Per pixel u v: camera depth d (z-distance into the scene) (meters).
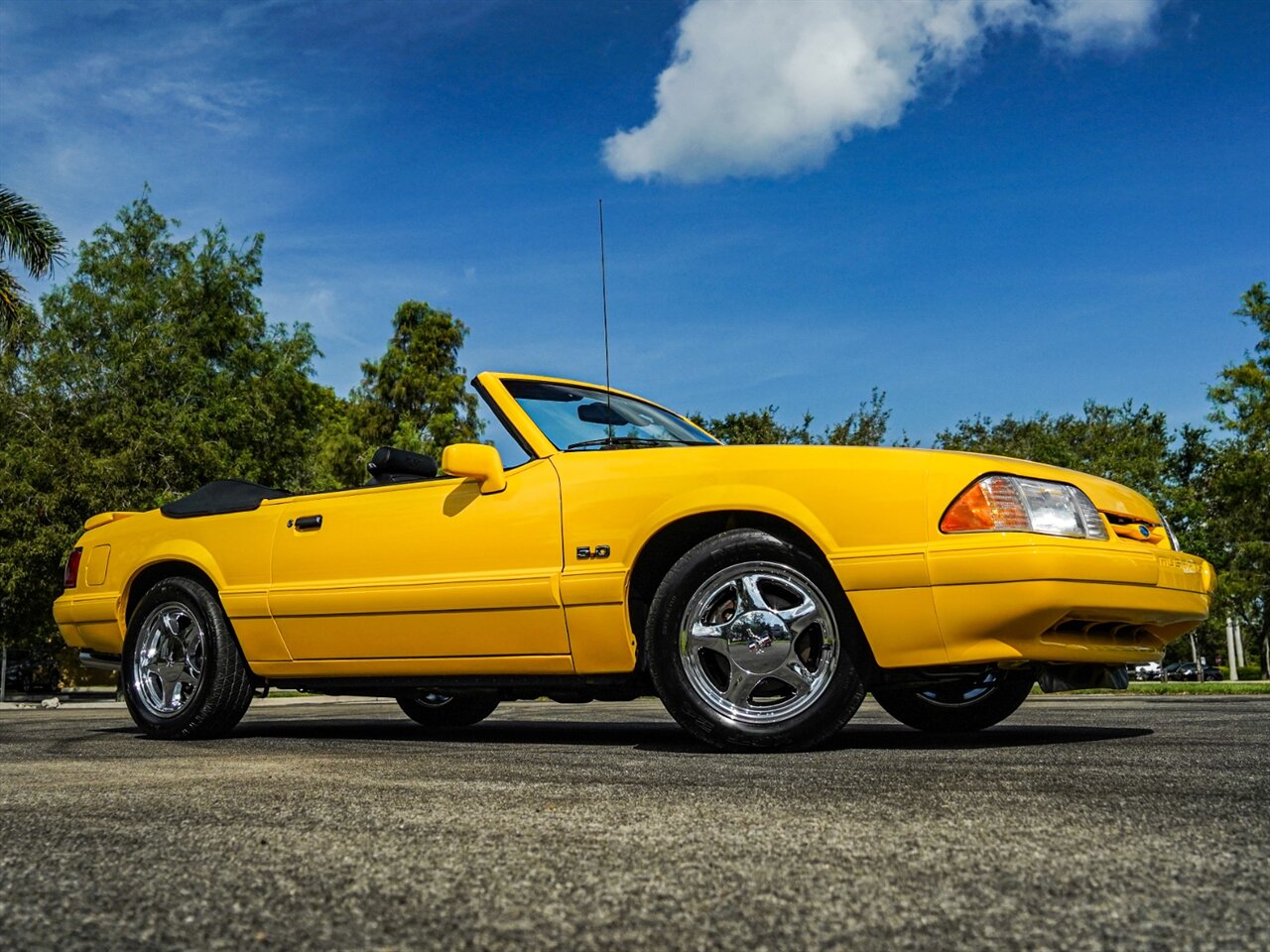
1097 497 3.50
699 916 1.33
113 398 21.86
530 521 3.85
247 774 2.91
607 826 1.95
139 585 5.02
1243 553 27.62
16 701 22.78
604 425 4.28
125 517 5.21
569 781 2.62
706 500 3.54
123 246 23.70
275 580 4.46
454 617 3.96
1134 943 1.20
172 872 1.61
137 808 2.24
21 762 3.40
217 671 4.55
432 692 4.24
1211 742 3.56
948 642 3.25
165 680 4.72
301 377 24.84
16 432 21.31
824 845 1.75
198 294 23.33
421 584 4.03
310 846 1.80
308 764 3.19
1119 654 3.40
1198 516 29.53
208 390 23.16
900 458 3.38
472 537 3.96
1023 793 2.28
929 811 2.06
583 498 3.77
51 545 20.23
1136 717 5.32
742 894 1.43
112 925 1.33
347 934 1.28
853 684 3.36
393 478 4.62
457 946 1.23
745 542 3.48
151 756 3.60
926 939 1.23
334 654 4.33
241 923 1.33
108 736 4.91
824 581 3.40
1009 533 3.21
